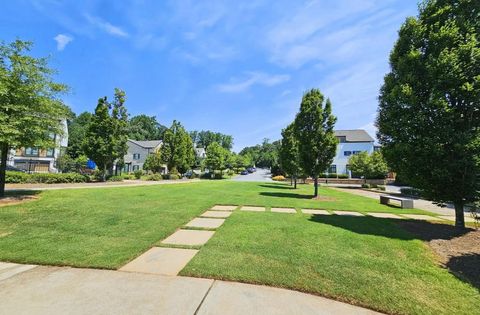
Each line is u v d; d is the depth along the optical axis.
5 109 9.23
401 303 3.15
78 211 8.04
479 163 6.24
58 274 3.74
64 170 32.69
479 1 7.02
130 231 6.07
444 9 7.21
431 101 6.79
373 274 3.95
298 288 3.45
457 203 7.23
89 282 3.48
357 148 43.69
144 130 81.31
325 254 4.76
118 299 3.03
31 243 5.06
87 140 21.34
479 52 6.42
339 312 2.92
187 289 3.33
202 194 14.42
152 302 2.98
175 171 36.88
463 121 6.83
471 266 4.38
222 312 2.80
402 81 7.58
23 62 9.56
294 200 13.09
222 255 4.57
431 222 8.26
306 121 15.02
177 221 7.20
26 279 3.55
